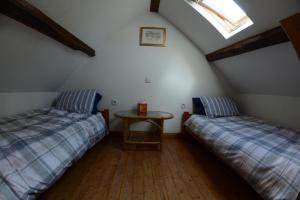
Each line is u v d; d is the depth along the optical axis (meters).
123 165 2.15
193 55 3.09
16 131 1.52
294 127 2.19
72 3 1.56
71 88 3.00
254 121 2.56
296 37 1.06
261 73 2.32
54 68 2.37
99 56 2.98
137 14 2.91
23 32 1.46
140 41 3.00
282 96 2.35
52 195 1.54
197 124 2.62
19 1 1.07
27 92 2.35
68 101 2.66
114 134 3.12
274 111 2.48
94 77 3.00
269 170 1.29
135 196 1.58
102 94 3.03
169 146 2.85
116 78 3.02
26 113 2.24
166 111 3.12
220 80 3.17
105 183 1.75
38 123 1.87
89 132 2.13
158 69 3.05
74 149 1.68
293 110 2.20
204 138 2.29
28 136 1.41
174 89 3.11
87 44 2.59
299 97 2.12
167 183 1.81
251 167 1.44
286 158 1.29
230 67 2.78
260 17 1.68
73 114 2.43
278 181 1.21
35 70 2.07
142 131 3.16
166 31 3.03
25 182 1.08
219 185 1.81
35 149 1.29
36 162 1.22
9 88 2.00
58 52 2.13
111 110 3.07
